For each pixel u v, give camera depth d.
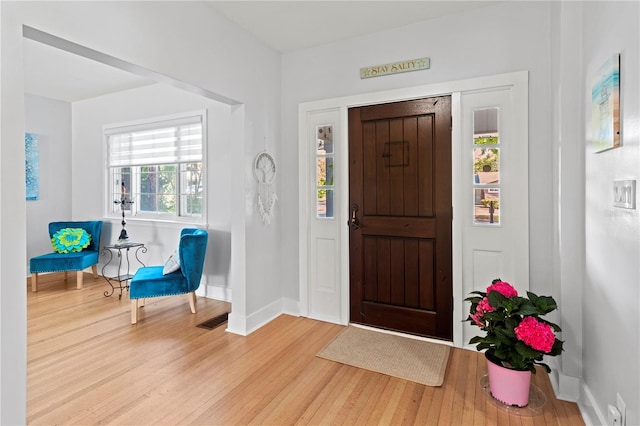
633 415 1.24
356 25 2.69
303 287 3.18
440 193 2.63
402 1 2.35
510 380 1.81
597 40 1.58
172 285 3.10
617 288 1.38
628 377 1.28
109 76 3.75
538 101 2.28
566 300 1.88
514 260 2.37
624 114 1.29
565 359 1.88
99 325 2.96
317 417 1.77
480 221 2.50
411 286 2.77
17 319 1.41
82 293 3.87
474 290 2.53
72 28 1.60
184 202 4.02
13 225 1.40
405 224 2.77
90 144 4.66
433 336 2.69
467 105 2.52
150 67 1.99
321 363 2.31
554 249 2.14
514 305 1.79
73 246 4.21
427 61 2.61
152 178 4.23
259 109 2.95
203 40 2.36
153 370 2.21
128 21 1.86
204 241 3.25
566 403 1.85
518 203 2.34
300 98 3.15
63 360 2.33
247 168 2.83
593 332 1.66
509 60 2.36
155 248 4.13
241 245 2.81
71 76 3.74
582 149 1.80
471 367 2.27
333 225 3.07
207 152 3.73
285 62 3.21
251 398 1.92
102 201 4.59
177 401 1.89
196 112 3.77
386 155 2.83
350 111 2.96
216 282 3.73
